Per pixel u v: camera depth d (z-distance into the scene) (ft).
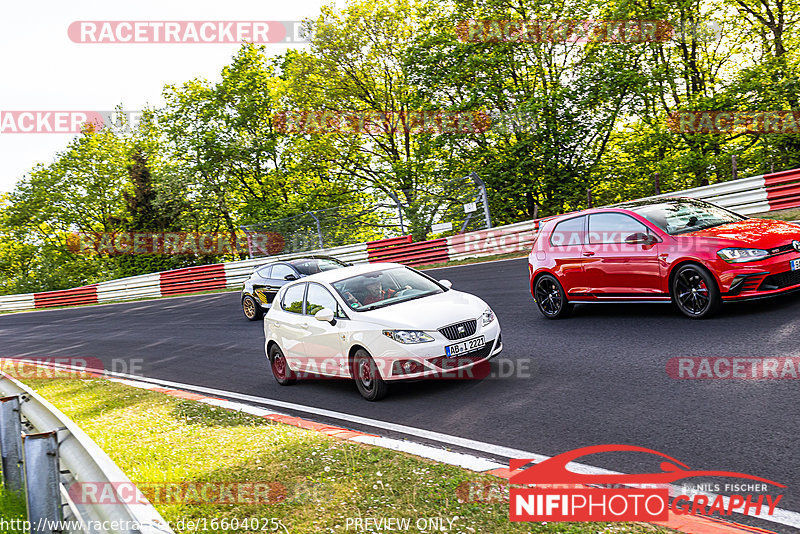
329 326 24.84
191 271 93.40
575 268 30.12
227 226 134.21
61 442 13.52
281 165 127.03
